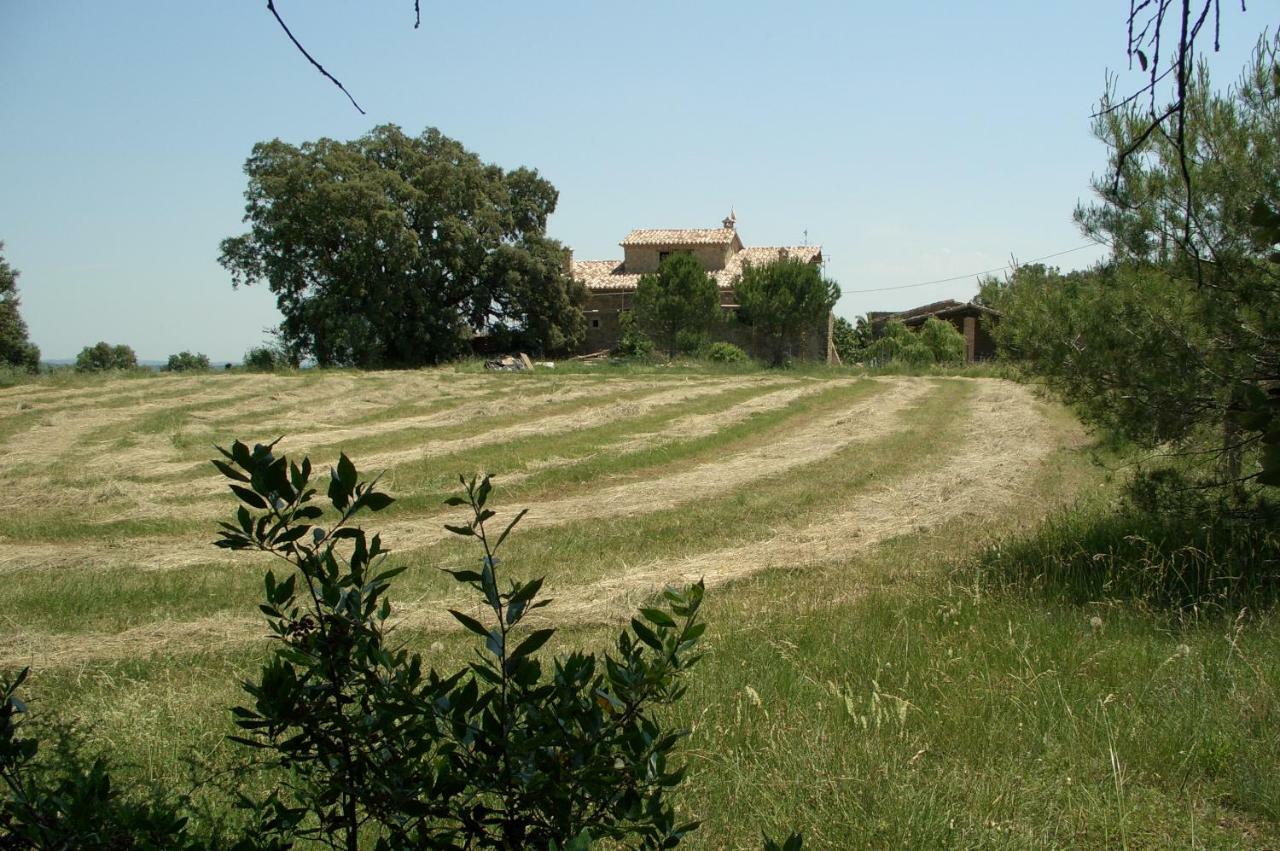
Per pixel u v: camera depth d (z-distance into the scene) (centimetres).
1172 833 443
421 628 821
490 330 6028
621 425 2425
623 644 277
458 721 257
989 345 6131
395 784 254
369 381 3756
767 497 1494
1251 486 859
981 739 530
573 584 984
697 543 1187
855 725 536
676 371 4522
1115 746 519
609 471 1786
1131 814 448
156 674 719
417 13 237
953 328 5494
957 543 1106
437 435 2295
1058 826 439
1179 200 817
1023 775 491
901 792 454
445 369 4778
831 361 5691
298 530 259
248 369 5091
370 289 5422
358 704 272
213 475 1770
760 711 555
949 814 441
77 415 2650
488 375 4159
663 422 2506
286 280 5459
